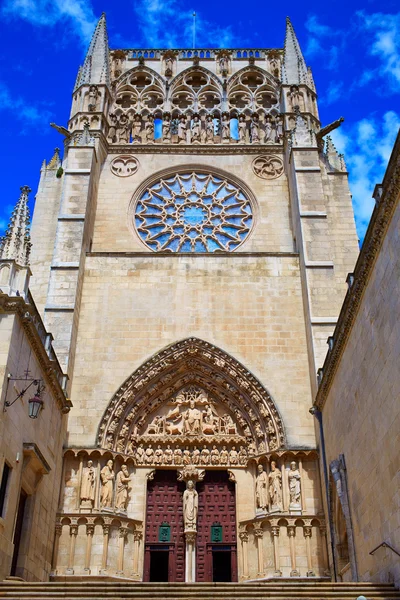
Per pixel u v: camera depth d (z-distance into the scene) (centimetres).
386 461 1894
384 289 1898
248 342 3325
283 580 2739
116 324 3356
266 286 3484
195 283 3491
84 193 3706
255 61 4741
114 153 4178
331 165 4134
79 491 2919
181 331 3344
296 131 3969
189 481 3086
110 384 3191
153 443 3203
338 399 2580
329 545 2748
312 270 3350
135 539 2958
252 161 4166
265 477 3038
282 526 2878
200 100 4547
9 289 2242
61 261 3419
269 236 3872
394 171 1708
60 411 2919
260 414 3164
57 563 2756
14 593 1906
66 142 4178
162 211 4016
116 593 1938
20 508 2384
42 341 2528
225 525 3056
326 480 2798
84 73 4409
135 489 3084
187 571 2895
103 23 4703
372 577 2095
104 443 3045
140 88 4609
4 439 2067
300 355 3284
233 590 1994
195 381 3369
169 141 4300
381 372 1945
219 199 4059
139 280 3497
